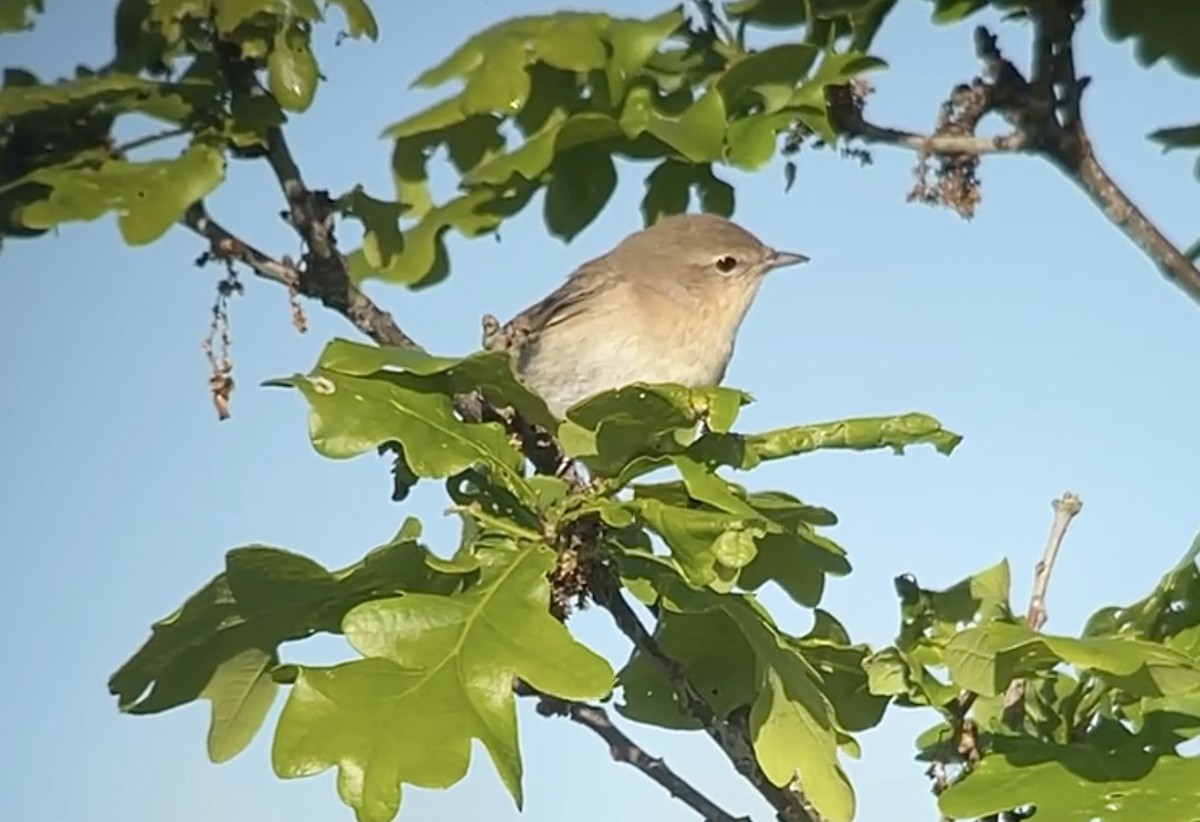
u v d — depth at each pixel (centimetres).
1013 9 1175
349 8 1077
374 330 1151
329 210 1138
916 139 1166
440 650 878
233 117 1079
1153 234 1151
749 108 1177
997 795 912
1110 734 962
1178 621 1044
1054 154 1149
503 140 1272
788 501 1007
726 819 1109
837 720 1023
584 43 1166
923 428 991
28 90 1052
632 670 1128
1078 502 1034
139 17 1108
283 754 823
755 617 982
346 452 942
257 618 972
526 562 938
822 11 1197
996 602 1030
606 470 998
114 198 1018
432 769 825
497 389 994
